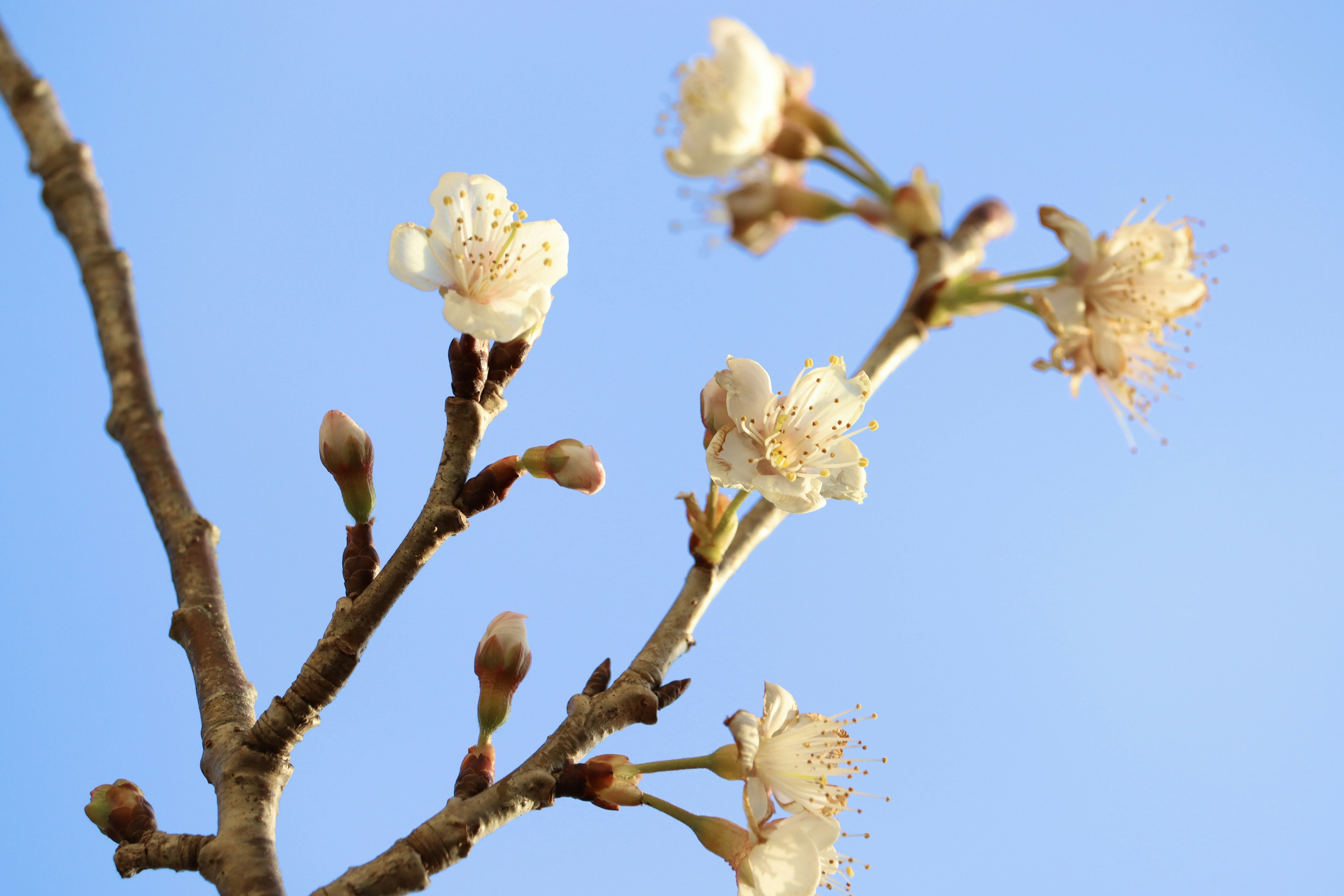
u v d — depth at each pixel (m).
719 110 0.50
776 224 0.50
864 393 0.52
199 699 0.52
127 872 0.52
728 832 0.52
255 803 0.51
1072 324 0.52
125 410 0.52
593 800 0.52
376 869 0.51
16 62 0.51
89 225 0.51
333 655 0.52
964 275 0.52
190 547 0.52
